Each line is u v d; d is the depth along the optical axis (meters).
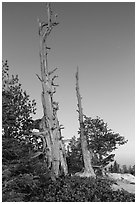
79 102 28.88
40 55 25.31
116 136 29.69
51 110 24.55
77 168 29.23
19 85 22.92
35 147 23.56
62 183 21.45
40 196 18.33
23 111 22.03
